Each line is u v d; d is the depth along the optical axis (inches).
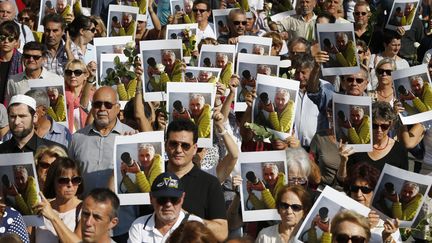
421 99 782.5
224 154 710.5
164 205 569.0
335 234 553.6
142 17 1062.4
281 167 625.3
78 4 1058.1
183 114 689.6
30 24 1051.3
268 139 729.6
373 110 718.5
